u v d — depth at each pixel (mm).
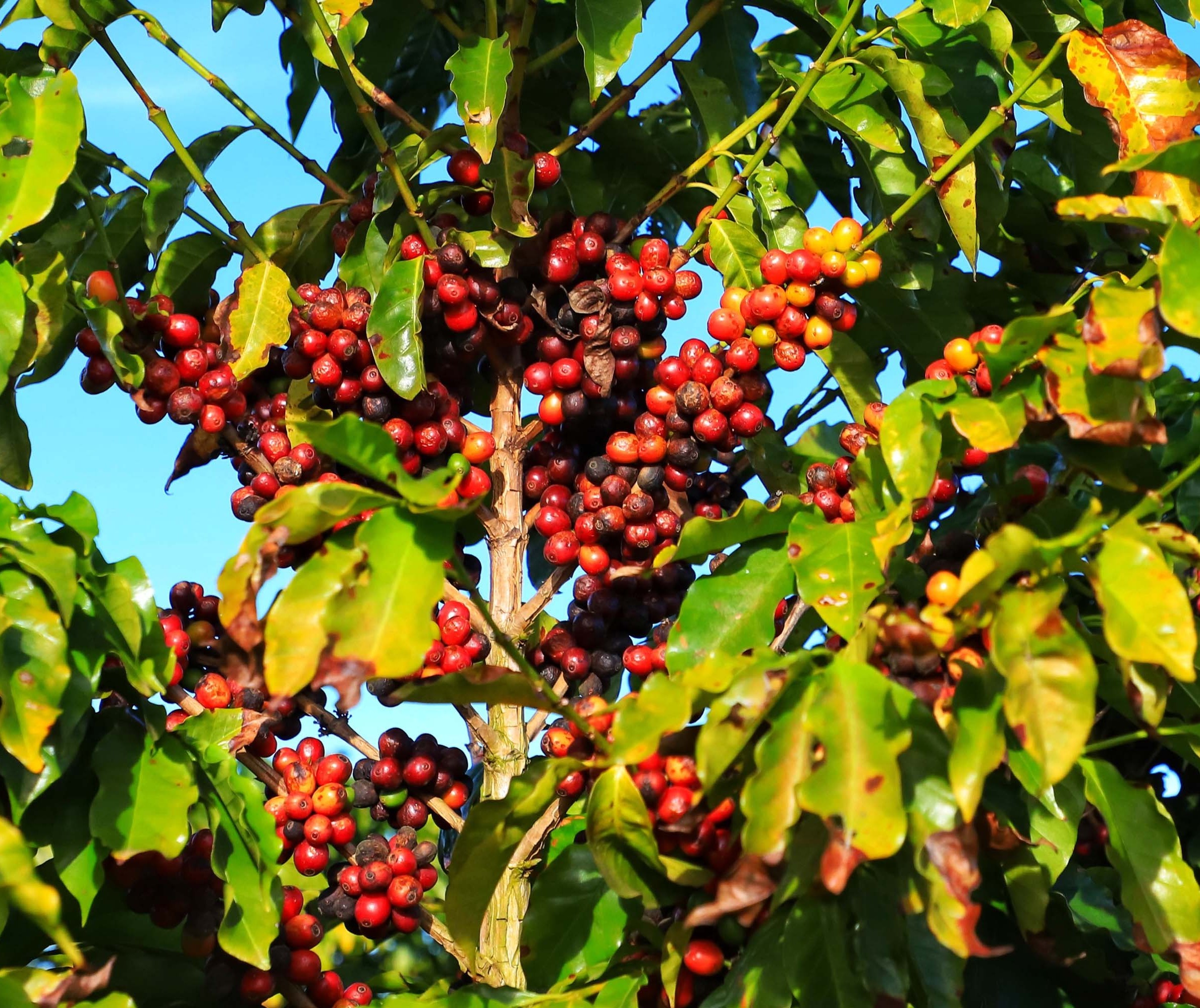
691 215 3729
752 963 2285
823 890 2219
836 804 1894
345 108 3545
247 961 2334
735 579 2604
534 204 3002
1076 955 2588
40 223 3100
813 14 3283
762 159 3105
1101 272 3656
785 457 3135
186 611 2875
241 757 2801
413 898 2713
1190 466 2150
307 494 2035
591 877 2660
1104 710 2840
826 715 1988
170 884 2486
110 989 2525
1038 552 1998
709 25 3502
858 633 2195
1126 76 2744
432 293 2734
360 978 3832
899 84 2957
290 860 2920
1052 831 2447
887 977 2199
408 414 2748
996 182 3291
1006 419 2234
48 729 2186
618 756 2172
